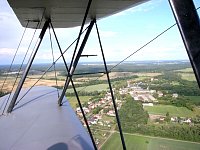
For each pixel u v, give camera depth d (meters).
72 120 4.86
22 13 4.45
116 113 3.61
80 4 3.90
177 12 1.30
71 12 4.41
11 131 4.22
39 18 4.91
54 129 4.27
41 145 3.57
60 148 3.43
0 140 3.81
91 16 4.69
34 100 6.84
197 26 1.26
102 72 4.04
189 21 1.27
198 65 1.21
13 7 4.05
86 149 3.42
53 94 7.62
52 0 3.69
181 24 1.29
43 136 3.95
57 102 6.48
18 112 5.57
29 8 4.12
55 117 5.07
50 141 3.72
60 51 4.77
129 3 3.75
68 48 4.52
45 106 6.07
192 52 1.24
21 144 3.60
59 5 3.96
